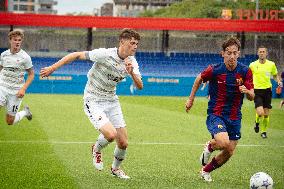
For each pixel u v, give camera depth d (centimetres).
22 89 1836
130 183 1329
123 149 1359
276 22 5594
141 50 6538
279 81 2527
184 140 2164
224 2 9775
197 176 1438
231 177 1437
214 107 1331
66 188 1261
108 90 1332
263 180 1204
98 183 1323
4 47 6353
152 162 1648
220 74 1304
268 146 2073
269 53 6631
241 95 1321
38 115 2967
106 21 5475
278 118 3275
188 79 5012
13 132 2275
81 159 1669
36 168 1502
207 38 6669
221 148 1277
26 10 15512
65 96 4534
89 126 2550
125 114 3180
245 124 2900
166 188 1278
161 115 3177
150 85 4988
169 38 6625
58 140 2084
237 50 1280
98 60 1289
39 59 5738
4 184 1289
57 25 5456
